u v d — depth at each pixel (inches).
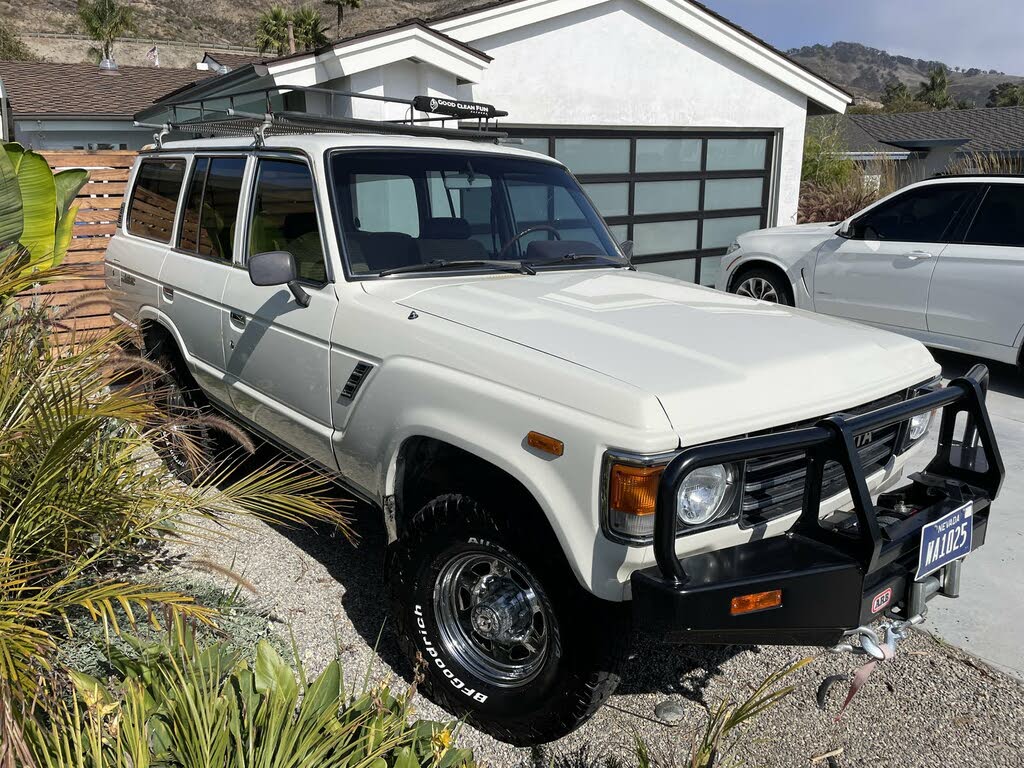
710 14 403.5
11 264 122.0
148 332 191.3
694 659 131.4
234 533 166.1
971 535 104.6
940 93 3998.5
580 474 91.3
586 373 95.7
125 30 2134.6
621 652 100.5
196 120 187.9
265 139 156.2
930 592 101.4
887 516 100.7
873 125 1136.2
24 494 98.3
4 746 66.2
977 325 268.7
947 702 120.8
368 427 121.2
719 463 85.9
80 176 173.2
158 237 192.9
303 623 135.0
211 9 6791.3
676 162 433.4
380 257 135.4
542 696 104.0
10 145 144.4
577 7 360.5
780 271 334.0
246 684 83.9
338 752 74.2
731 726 85.3
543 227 160.1
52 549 99.2
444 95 332.2
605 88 385.7
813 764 108.0
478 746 111.0
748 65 435.2
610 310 119.3
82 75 939.3
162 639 102.7
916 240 285.0
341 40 297.0
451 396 106.8
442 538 109.7
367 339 121.6
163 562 118.6
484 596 112.0
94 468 104.0
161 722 79.4
